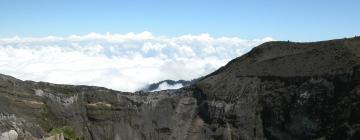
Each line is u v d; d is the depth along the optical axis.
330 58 191.12
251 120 194.38
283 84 194.50
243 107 198.12
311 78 186.75
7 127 179.12
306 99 182.50
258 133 190.75
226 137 194.50
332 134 168.75
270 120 190.50
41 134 188.75
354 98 170.00
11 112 190.12
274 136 187.50
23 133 181.88
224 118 199.50
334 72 182.12
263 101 196.00
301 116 181.38
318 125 175.75
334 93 177.88
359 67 176.00
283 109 188.00
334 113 172.88
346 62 183.12
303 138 179.00
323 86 181.38
